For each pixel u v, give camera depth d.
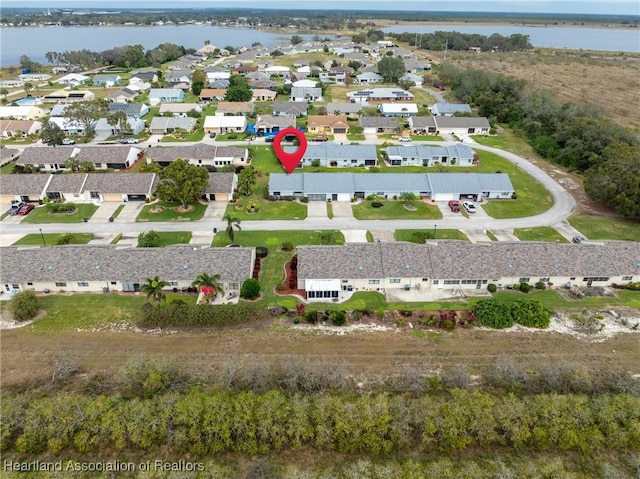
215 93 179.25
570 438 42.12
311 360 52.41
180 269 63.97
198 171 86.31
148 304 59.66
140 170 105.62
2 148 116.88
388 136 136.38
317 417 43.19
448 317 58.94
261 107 167.75
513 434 42.38
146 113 158.75
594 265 65.94
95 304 62.09
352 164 111.94
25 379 49.81
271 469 40.53
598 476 40.34
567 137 118.31
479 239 78.94
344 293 64.38
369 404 44.00
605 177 86.31
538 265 65.62
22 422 43.12
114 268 64.06
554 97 159.38
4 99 173.75
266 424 42.06
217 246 75.56
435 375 50.53
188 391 46.94
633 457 41.84
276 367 51.22
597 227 83.50
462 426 42.62
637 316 60.75
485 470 39.91
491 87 172.25
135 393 47.50
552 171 110.56
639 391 46.94
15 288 64.25
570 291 65.56
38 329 57.47
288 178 94.56
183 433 41.97
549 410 43.56
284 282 66.56
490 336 56.81
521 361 52.75
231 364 49.28
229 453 42.16
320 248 65.94
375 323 58.81
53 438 42.09
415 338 56.28
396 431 42.34
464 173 97.38
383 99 176.75
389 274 63.94
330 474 39.00
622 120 145.00
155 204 90.94
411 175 95.69
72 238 76.38
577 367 49.62
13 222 83.50
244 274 63.59
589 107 135.88
